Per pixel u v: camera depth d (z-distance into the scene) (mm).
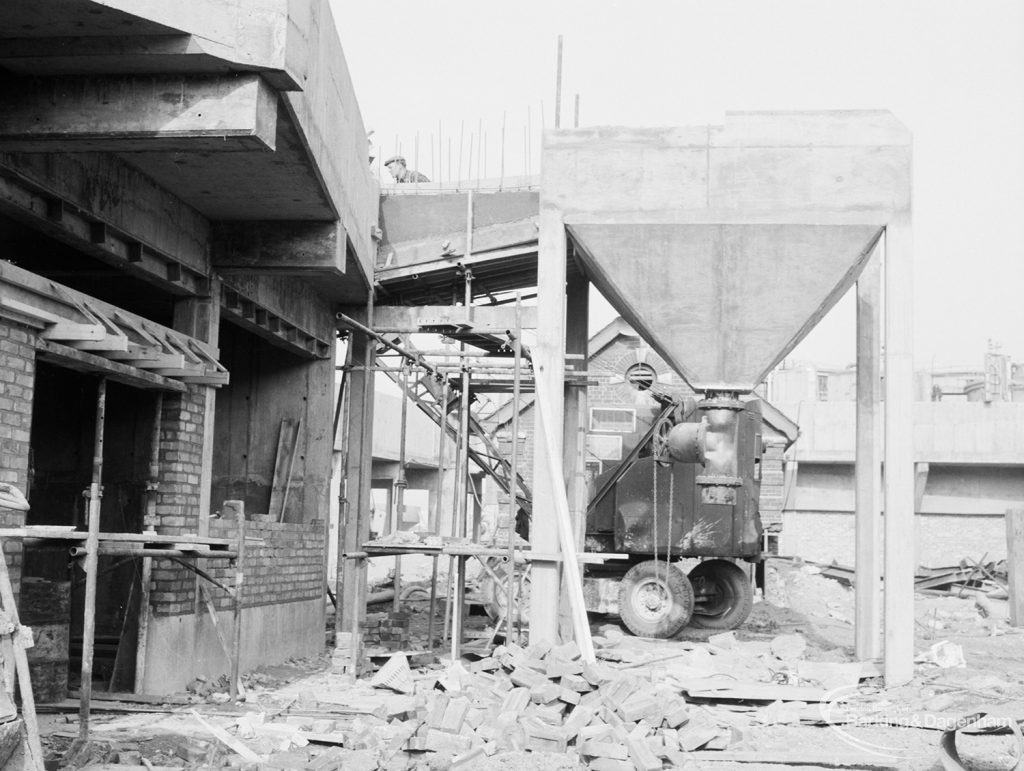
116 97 9602
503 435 29125
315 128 11305
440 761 9391
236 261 13461
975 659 18172
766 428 31766
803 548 45375
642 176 15438
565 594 20516
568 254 19000
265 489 17719
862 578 16281
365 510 18156
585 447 20344
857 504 16516
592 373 19953
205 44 9172
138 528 14320
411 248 17984
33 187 10070
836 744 11070
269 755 9445
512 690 11617
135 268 12031
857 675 14492
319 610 17422
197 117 9547
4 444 9312
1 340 9250
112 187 11141
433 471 37750
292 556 16234
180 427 12680
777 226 15195
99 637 13766
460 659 14906
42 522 14492
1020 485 44031
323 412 17828
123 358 10969
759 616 24516
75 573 14047
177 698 11703
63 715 10648
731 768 9891
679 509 21562
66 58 9242
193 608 12875
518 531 23719
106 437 14578
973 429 43531
